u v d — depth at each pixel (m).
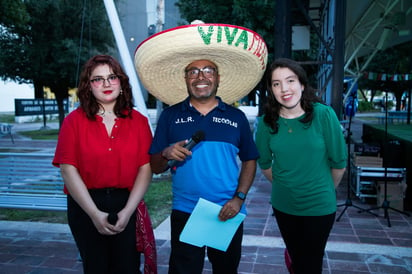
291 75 2.19
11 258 3.48
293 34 9.13
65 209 3.62
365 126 9.08
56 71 14.97
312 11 11.69
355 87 12.37
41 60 14.62
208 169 2.07
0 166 3.95
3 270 3.24
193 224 2.04
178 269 2.12
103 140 2.14
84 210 2.09
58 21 14.22
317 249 2.30
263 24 10.56
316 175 2.24
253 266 3.26
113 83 2.15
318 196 2.23
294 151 2.23
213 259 2.24
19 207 3.67
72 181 2.08
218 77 2.22
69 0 14.21
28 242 3.87
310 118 2.21
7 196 3.87
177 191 2.17
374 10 10.39
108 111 2.24
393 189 4.76
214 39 1.94
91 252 2.20
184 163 2.10
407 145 5.10
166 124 2.18
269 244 3.74
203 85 2.11
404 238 3.89
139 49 2.13
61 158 2.08
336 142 2.22
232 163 2.14
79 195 2.07
